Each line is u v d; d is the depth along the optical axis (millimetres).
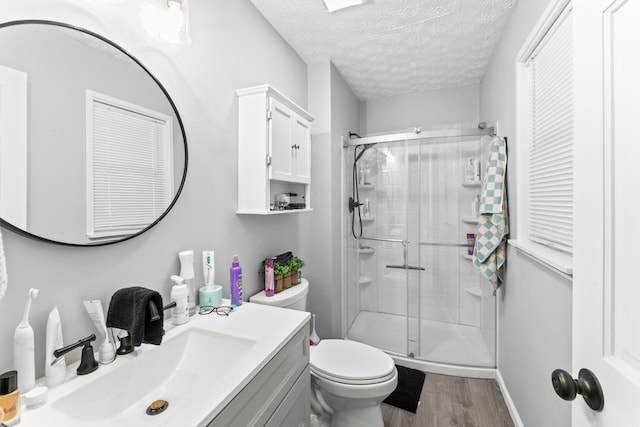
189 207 1250
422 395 1935
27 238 750
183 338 1042
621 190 493
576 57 604
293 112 1741
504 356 1934
